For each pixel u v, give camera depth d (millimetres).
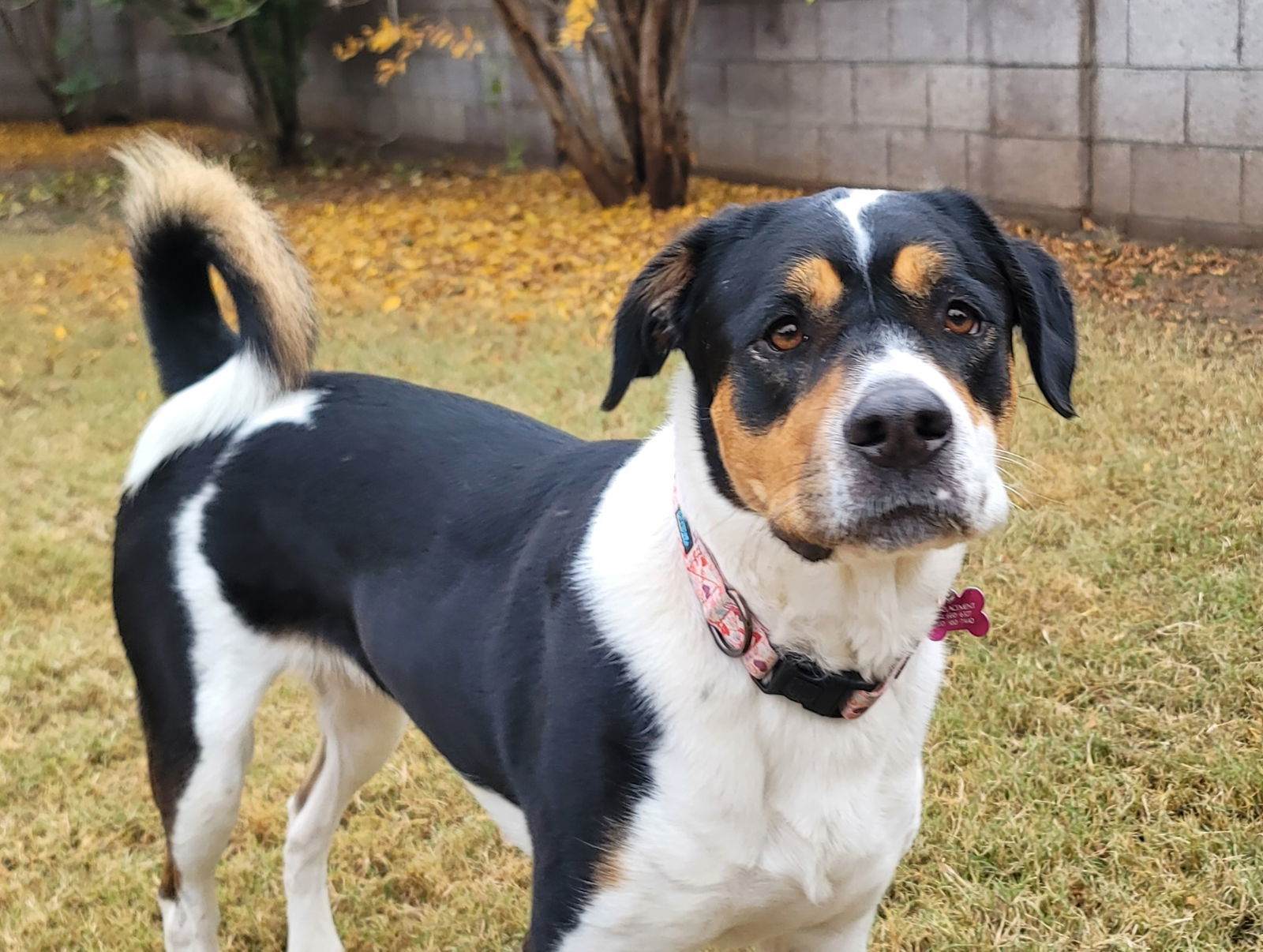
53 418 6246
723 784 2180
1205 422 5172
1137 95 7516
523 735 2359
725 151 10133
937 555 2195
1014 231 8125
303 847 3219
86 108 15078
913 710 2316
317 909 3250
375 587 2709
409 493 2730
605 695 2223
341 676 3000
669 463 2367
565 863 2260
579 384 6145
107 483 5578
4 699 4172
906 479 1914
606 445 2674
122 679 4297
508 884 3350
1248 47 6973
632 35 8992
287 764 3857
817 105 9328
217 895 3314
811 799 2229
